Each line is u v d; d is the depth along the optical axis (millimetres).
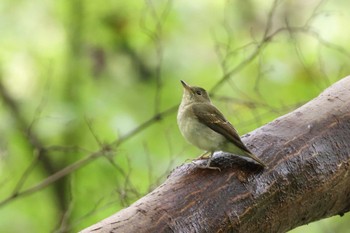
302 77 12984
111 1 14742
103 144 10773
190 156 12859
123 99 14344
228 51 11672
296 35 12539
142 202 5301
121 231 5062
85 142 13773
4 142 13344
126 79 14609
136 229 5098
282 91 13062
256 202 5551
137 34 14578
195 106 6633
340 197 6195
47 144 13867
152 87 14359
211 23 14406
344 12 13883
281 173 5730
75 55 14625
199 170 5598
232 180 5535
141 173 12594
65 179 13578
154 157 12906
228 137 6168
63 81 14367
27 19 14672
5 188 13641
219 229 5359
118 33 14672
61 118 12453
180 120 6730
